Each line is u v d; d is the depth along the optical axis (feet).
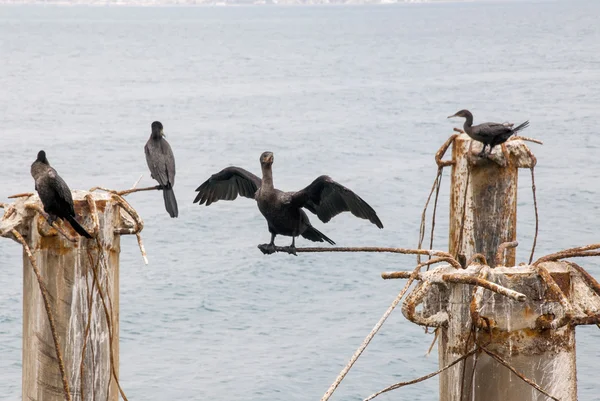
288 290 105.19
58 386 33.22
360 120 241.96
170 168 47.03
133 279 108.47
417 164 178.50
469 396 32.48
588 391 73.77
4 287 102.94
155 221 134.51
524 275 31.96
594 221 128.88
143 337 90.79
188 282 107.34
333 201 40.16
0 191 150.41
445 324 33.73
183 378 80.23
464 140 43.86
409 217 136.56
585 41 571.28
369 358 84.02
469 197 43.68
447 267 34.06
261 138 211.82
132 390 77.41
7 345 85.81
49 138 206.69
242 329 92.84
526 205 137.18
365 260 115.65
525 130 211.00
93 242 33.12
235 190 45.16
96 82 355.15
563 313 31.50
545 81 326.44
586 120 223.51
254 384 78.64
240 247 122.21
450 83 334.65
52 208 32.04
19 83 344.90
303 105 277.44
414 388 77.46
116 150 192.24
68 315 32.96
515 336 31.83
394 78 366.43
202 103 282.77
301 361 83.71
